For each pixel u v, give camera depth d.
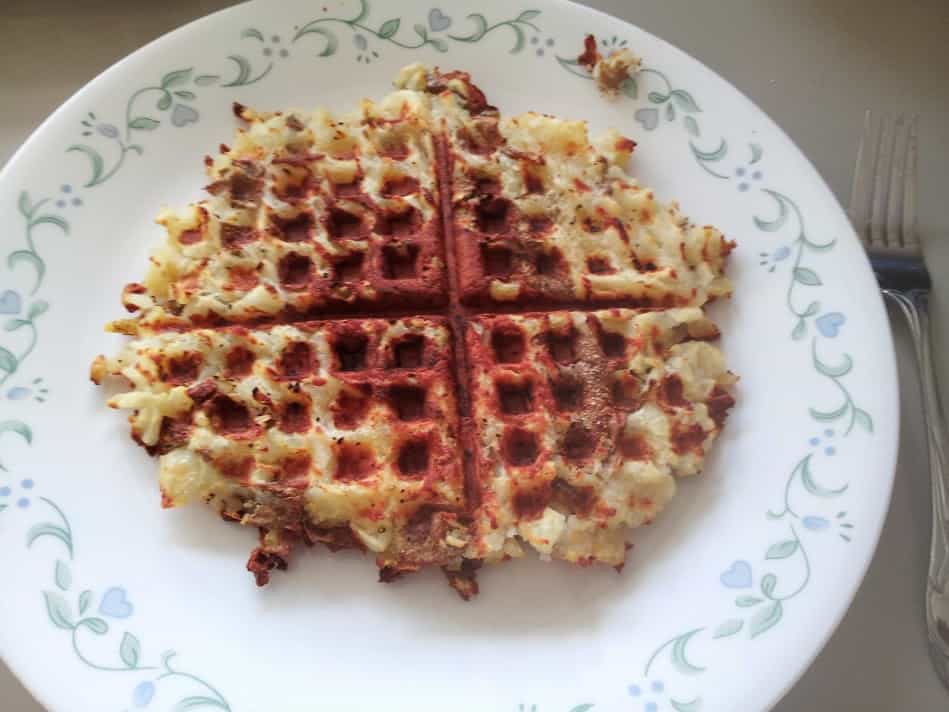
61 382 0.22
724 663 0.20
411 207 0.23
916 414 0.25
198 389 0.21
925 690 0.22
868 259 0.24
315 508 0.20
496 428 0.21
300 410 0.21
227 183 0.23
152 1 0.29
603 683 0.20
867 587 0.23
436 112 0.24
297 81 0.25
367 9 0.25
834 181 0.27
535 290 0.22
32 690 0.19
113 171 0.23
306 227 0.23
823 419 0.22
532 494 0.20
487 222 0.24
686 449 0.21
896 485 0.24
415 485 0.20
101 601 0.20
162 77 0.24
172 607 0.20
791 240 0.24
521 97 0.25
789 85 0.29
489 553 0.20
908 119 0.28
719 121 0.25
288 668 0.20
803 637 0.20
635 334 0.22
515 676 0.20
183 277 0.22
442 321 0.22
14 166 0.23
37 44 0.28
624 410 0.21
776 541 0.21
